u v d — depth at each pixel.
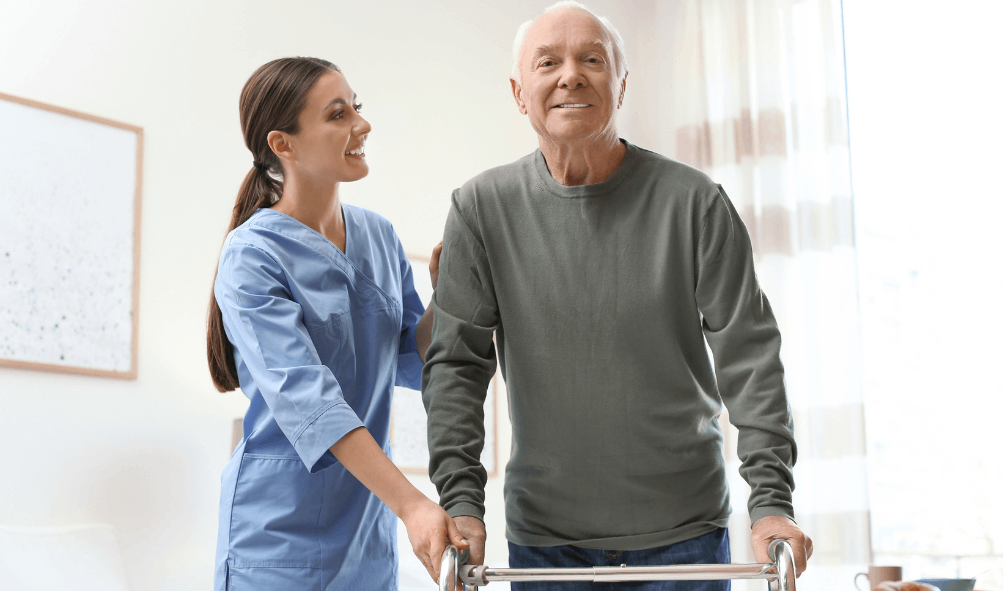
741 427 1.35
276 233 1.52
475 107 4.07
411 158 3.78
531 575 1.10
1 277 2.76
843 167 4.24
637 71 4.77
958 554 3.99
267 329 1.41
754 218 4.31
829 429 4.03
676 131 4.57
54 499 2.74
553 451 1.42
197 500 3.04
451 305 1.48
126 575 2.82
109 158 3.03
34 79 2.91
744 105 4.42
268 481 1.45
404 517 1.24
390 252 1.73
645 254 1.41
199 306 3.16
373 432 1.59
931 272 4.22
